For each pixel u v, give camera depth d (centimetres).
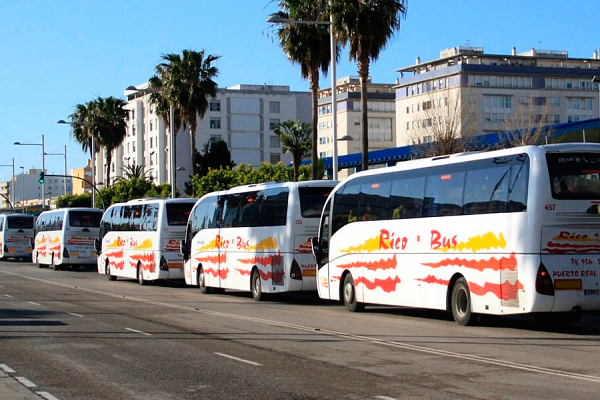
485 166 1727
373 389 1052
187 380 1152
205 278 3073
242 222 2800
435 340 1566
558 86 10338
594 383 1068
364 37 3544
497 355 1348
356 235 2211
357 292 2206
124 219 3862
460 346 1472
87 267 5428
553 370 1180
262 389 1069
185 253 3253
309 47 4134
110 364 1312
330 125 12531
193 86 6066
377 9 3566
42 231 5412
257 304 2558
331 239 2341
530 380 1098
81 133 8288
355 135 12275
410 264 1962
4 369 1267
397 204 2030
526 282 1588
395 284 2022
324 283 2377
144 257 3584
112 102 8231
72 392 1069
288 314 2192
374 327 1828
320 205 2528
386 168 2100
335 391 1042
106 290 3241
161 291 3212
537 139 4069
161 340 1619
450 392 1020
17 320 2033
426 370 1200
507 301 1636
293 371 1212
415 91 10788
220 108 11181
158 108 6531
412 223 1961
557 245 1584
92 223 4959
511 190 1641
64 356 1407
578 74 10406
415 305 1942
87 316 2136
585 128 4125
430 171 1911
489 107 10038
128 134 11562
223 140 10081
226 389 1075
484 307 1708
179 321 1998
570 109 10388
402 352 1399
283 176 5906
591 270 1597
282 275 2523
